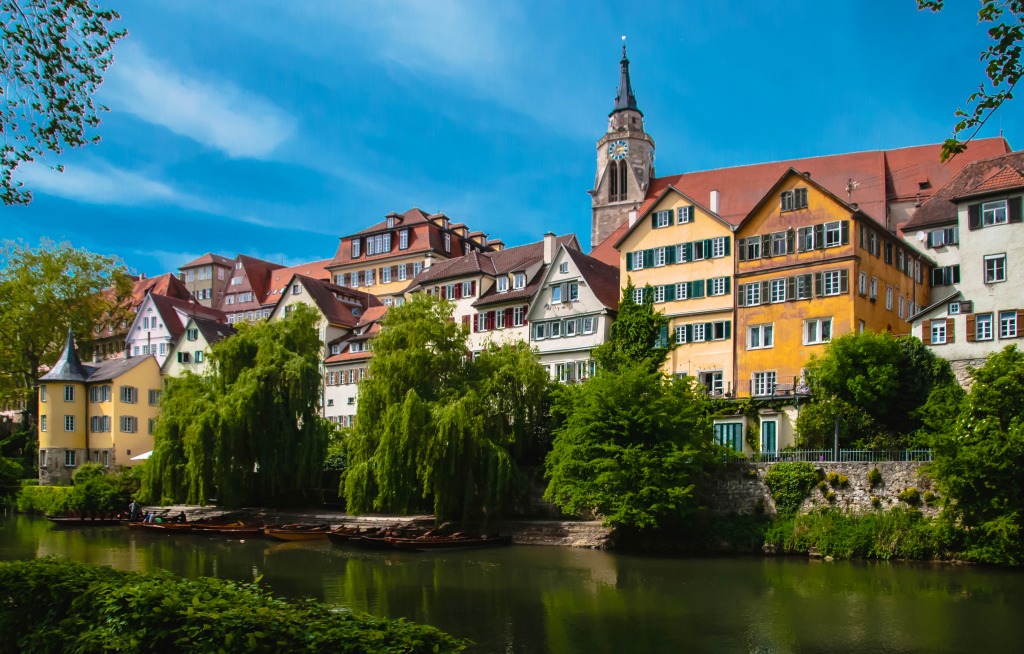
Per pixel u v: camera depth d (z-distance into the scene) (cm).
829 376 4431
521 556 4097
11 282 8269
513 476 4672
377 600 3014
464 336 5175
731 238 5400
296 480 5494
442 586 3281
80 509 6128
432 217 9781
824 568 3597
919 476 3803
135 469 6525
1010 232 4394
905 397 4447
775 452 4469
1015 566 3453
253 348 5838
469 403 4603
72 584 1520
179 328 9231
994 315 4375
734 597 3042
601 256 7450
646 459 4062
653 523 3972
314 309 6003
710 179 8006
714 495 4366
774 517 4162
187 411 5691
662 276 5678
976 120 1189
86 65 1881
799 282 5053
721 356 5325
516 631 2575
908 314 5541
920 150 7038
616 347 5159
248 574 3575
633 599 3022
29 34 1806
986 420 3491
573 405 4538
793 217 5141
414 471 4553
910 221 6053
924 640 2484
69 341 8244
